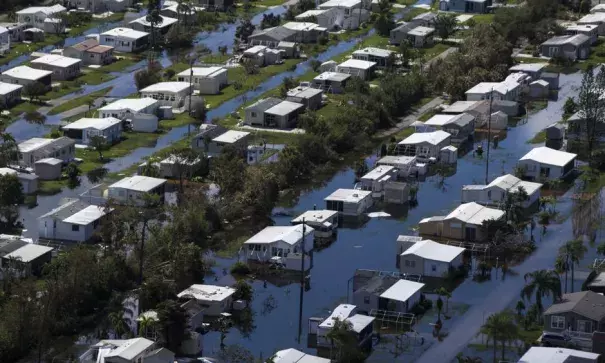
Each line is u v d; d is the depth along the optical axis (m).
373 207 176.75
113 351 123.31
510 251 158.38
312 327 135.00
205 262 154.12
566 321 132.62
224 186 175.50
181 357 128.75
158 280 137.62
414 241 157.25
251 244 155.38
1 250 146.75
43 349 128.88
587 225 167.50
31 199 174.38
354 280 145.75
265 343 133.38
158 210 165.25
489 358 128.88
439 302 141.38
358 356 127.88
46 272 143.50
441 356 129.88
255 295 145.88
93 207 164.00
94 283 139.75
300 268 153.00
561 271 150.62
